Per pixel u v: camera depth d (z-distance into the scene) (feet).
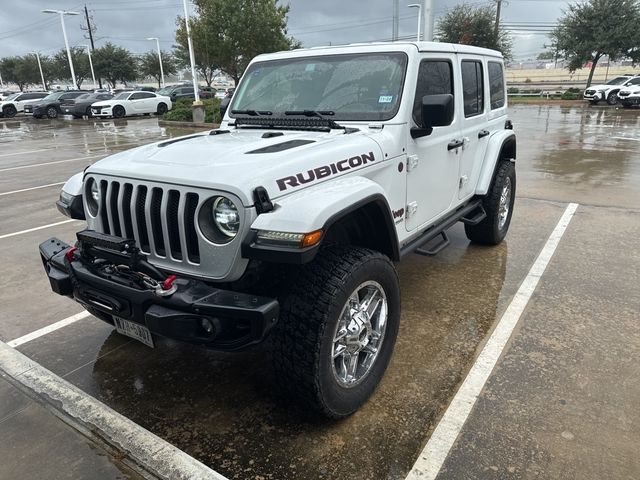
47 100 100.48
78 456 8.50
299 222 7.57
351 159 9.63
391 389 10.02
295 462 8.24
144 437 8.89
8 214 24.47
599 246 17.76
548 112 78.95
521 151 39.65
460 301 13.80
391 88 11.24
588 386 9.91
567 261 16.46
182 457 8.39
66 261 9.46
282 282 8.66
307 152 9.10
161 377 10.75
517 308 13.29
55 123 86.53
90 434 9.01
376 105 11.27
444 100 10.14
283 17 87.86
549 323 12.44
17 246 19.48
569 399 9.55
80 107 92.73
